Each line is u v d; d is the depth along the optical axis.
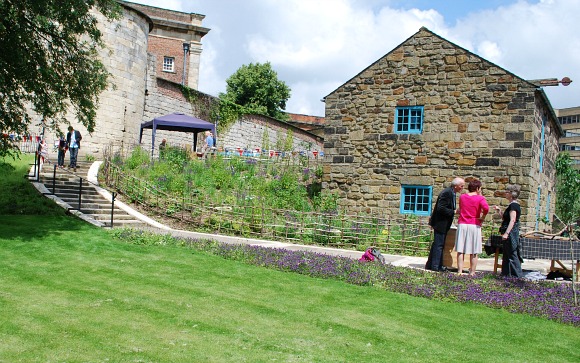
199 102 35.72
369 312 7.88
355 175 20.42
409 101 19.72
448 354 6.37
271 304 8.00
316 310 7.83
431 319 7.72
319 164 25.22
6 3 11.47
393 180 19.84
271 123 43.34
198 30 45.50
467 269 11.90
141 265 10.10
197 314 7.29
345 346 6.41
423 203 19.44
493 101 18.50
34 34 13.27
